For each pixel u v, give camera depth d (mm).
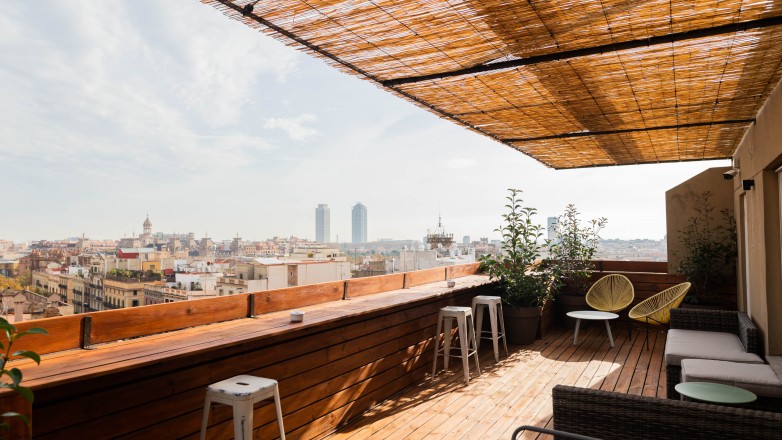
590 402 2520
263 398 2566
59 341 2428
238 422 2455
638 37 3020
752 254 5012
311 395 3619
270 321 3406
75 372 2023
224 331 3016
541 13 2715
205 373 2861
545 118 4863
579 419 2549
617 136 5676
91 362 2205
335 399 3848
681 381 3938
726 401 2893
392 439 3592
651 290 7938
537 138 5773
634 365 5617
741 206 6426
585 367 5547
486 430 3729
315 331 3684
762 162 4270
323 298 4391
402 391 4750
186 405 2754
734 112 4578
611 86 3910
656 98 4207
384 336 4523
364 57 3316
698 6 2617
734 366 3668
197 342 2668
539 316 6883
